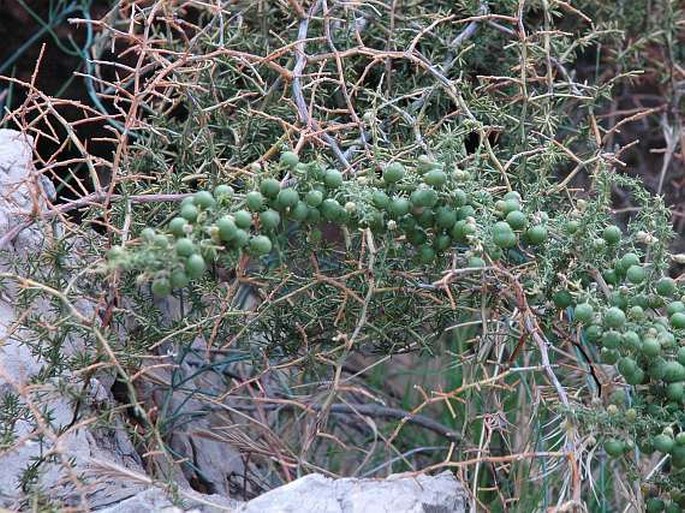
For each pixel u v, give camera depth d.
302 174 0.57
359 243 0.64
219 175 0.65
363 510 0.56
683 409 0.57
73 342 0.64
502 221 0.59
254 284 0.63
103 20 0.70
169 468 0.58
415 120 0.65
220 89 0.70
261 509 0.55
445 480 0.59
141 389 0.66
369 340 0.65
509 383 0.71
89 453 0.60
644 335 0.57
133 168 0.67
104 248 0.62
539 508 0.65
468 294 0.63
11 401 0.58
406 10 0.73
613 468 0.67
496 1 0.71
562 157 0.69
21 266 0.62
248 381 0.64
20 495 0.57
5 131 0.68
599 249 0.59
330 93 0.71
